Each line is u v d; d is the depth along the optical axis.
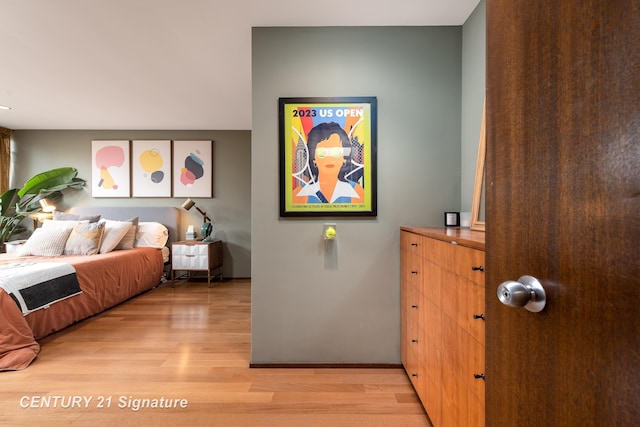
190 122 4.46
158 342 2.54
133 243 4.34
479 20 1.87
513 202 0.59
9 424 1.55
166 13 1.93
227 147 4.89
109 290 3.39
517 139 0.58
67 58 2.50
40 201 4.58
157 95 3.35
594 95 0.42
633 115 0.37
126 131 4.84
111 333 2.74
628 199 0.38
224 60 2.54
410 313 1.87
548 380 0.49
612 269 0.39
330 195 2.12
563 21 0.47
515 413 0.58
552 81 0.49
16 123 4.48
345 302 2.14
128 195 4.83
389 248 2.14
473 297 1.02
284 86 2.11
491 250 0.66
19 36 2.18
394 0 1.84
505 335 0.61
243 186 4.91
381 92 2.12
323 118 2.11
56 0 1.79
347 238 2.14
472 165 1.96
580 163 0.44
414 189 2.13
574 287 0.45
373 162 2.11
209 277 4.41
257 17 1.99
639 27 0.37
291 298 2.14
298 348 2.13
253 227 2.13
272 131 2.12
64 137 4.82
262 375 2.02
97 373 2.04
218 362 2.20
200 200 4.91
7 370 2.05
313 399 1.76
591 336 0.42
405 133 2.13
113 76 2.85
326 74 2.11
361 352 2.13
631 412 0.37
